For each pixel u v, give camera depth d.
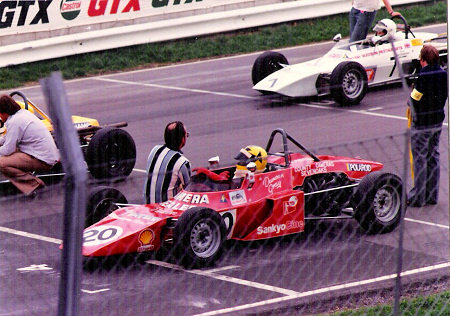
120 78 61.12
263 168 29.05
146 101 54.44
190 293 24.70
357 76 50.16
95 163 37.78
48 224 32.59
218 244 27.05
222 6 69.62
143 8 66.56
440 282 24.88
